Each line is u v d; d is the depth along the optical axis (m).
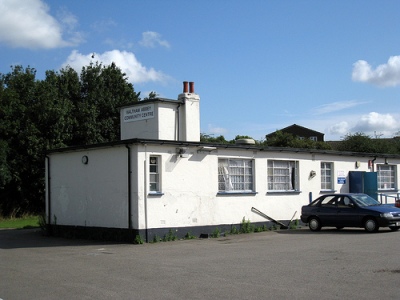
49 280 10.67
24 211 36.19
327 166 26.16
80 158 20.38
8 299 8.92
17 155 34.47
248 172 22.09
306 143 50.03
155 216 18.16
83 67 41.97
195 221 19.45
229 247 15.92
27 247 17.53
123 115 23.41
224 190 20.94
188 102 22.55
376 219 19.22
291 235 19.41
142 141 17.73
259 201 22.20
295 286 9.29
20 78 36.22
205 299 8.42
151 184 18.36
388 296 8.29
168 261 13.03
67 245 17.78
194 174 19.61
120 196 18.45
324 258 12.67
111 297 8.80
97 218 19.44
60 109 35.78
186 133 22.33
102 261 13.38
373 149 42.69
